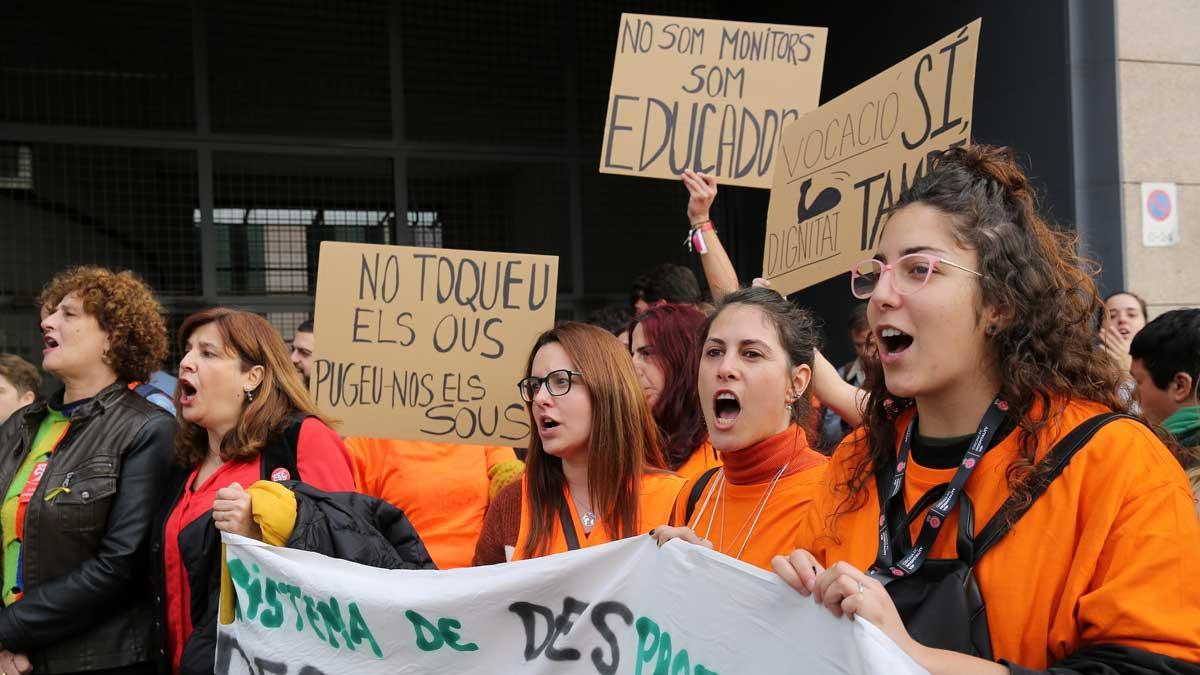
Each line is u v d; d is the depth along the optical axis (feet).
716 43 11.73
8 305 20.95
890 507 5.18
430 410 10.86
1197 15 18.08
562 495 8.75
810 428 7.86
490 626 7.32
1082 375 4.90
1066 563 4.53
